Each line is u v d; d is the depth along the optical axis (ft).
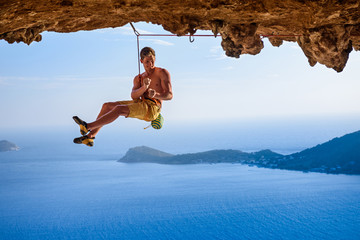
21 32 18.80
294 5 18.98
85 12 18.30
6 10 15.58
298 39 26.11
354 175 537.24
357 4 18.21
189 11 19.19
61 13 17.78
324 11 19.17
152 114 14.17
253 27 22.44
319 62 25.46
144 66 15.11
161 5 18.10
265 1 18.88
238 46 24.29
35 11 16.62
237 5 18.60
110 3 17.28
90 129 12.21
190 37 22.07
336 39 22.68
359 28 23.03
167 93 14.53
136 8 18.11
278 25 23.27
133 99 14.28
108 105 13.66
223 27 21.57
